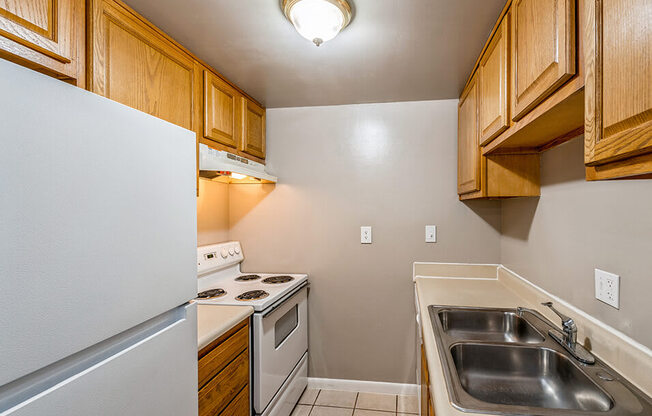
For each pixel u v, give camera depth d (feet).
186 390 2.78
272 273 8.04
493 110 4.21
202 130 5.46
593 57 1.85
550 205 4.64
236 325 4.92
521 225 5.82
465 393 2.60
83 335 1.87
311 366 7.91
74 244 1.83
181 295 2.74
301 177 7.94
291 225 7.98
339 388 7.75
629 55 1.57
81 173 1.87
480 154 5.20
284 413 6.34
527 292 5.26
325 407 7.00
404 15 4.16
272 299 5.81
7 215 1.52
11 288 1.53
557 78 2.36
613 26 1.71
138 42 4.01
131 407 2.19
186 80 5.00
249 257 8.15
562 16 2.26
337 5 3.83
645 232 2.76
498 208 7.10
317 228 7.87
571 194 4.03
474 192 5.84
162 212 2.53
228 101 6.25
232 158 6.18
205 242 7.23
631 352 2.82
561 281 4.29
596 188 3.49
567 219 4.13
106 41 3.53
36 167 1.64
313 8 3.84
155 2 3.90
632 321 2.92
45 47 2.81
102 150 2.01
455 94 7.03
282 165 8.02
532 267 5.31
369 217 7.64
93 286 1.94
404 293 7.50
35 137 1.63
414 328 7.46
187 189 2.86
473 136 5.51
